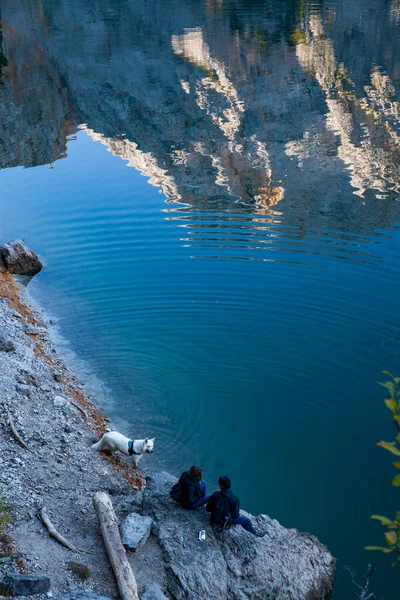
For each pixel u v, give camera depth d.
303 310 20.97
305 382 17.39
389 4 101.94
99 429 15.27
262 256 25.03
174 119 49.16
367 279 22.94
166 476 12.48
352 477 14.04
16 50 76.94
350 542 12.27
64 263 25.06
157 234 27.42
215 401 16.73
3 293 21.61
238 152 40.94
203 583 10.23
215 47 76.38
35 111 52.00
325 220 28.83
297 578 10.89
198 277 23.42
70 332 20.14
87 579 9.84
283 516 12.95
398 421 4.46
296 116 49.19
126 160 39.28
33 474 12.31
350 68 64.31
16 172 37.09
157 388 17.27
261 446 15.12
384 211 30.00
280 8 101.69
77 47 78.19
